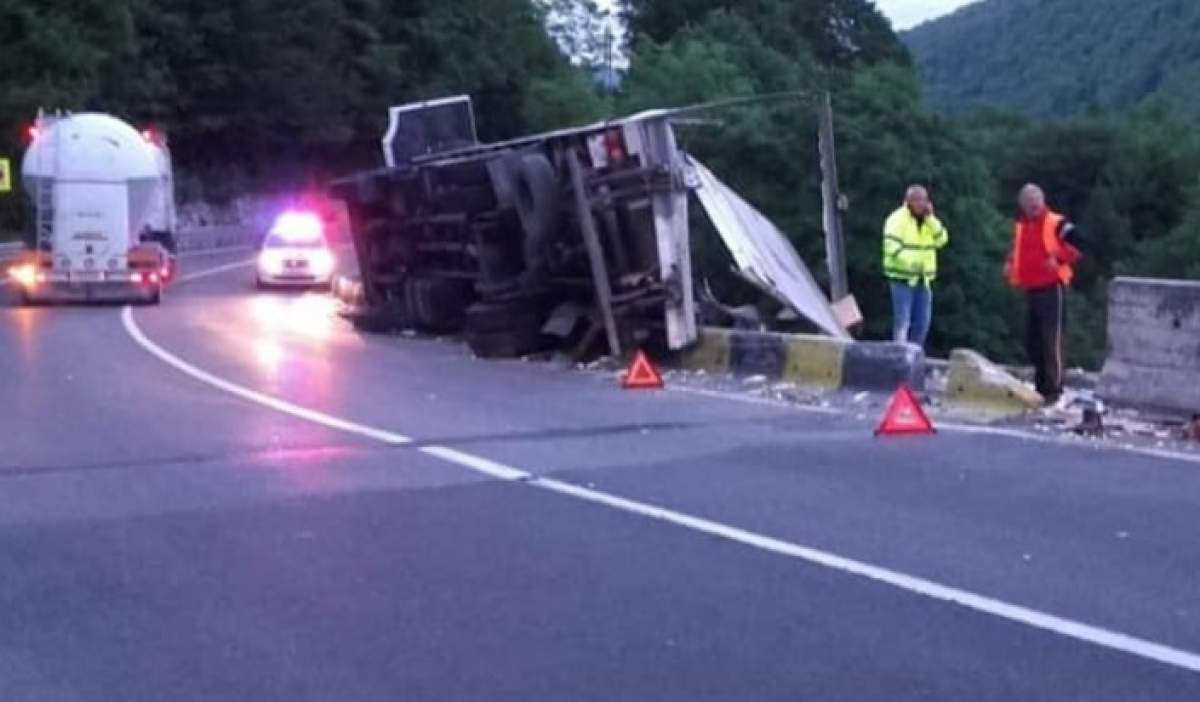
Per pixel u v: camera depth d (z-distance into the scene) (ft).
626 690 23.54
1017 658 24.91
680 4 337.11
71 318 108.58
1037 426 49.21
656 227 69.21
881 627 26.68
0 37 218.59
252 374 67.82
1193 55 483.51
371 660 25.18
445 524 35.06
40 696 23.71
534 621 27.25
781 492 38.40
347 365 72.54
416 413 53.72
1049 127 330.75
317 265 149.07
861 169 183.42
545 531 34.27
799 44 306.35
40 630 27.12
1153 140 327.67
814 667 24.56
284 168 321.93
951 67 590.55
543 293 75.36
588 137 71.15
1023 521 34.76
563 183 73.10
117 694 23.76
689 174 70.54
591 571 30.68
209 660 25.32
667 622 27.12
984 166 200.75
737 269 76.07
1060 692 23.27
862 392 58.95
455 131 103.76
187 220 278.87
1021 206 55.26
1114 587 29.12
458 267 86.99
